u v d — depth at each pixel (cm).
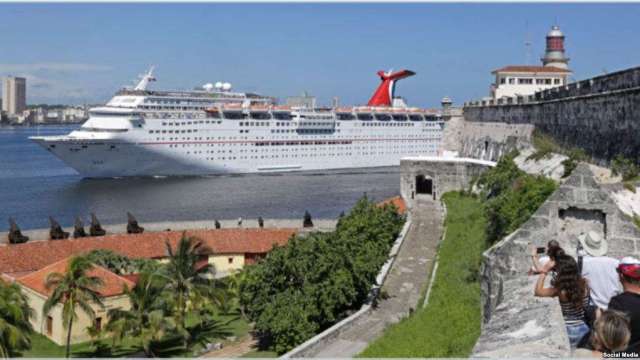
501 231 3884
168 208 11875
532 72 11744
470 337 2834
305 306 4306
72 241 6656
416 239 5988
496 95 11862
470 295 3597
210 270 5084
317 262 4494
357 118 18750
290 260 4569
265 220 9188
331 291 4309
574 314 1255
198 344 4866
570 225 2186
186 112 16138
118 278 5425
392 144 19375
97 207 12056
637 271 1152
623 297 1143
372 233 5675
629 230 2062
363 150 18825
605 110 4881
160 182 15088
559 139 6253
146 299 4553
